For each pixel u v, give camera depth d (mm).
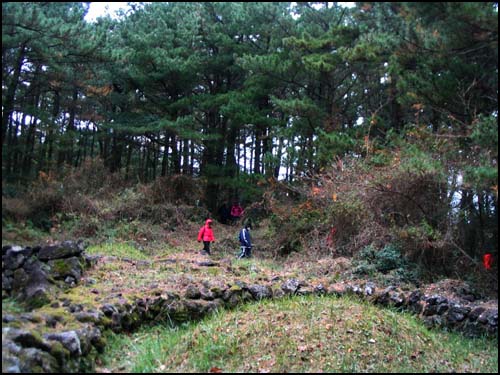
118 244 13898
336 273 11117
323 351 6457
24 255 7426
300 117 18812
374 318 7781
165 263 11406
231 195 25484
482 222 11836
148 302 7641
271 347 6480
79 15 14664
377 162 12797
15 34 11539
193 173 27797
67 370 5082
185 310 7906
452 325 8555
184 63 20297
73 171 17875
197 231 17969
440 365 6547
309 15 20172
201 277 9836
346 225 13242
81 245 9500
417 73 10961
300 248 14773
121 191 18625
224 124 24312
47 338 5219
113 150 24328
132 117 21719
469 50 9258
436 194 11117
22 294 6727
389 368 6219
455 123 11203
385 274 11023
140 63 20938
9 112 13219
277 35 20438
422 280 10883
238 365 5988
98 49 14391
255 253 15961
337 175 14148
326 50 18109
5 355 4539
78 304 6598
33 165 17875
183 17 22547
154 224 17516
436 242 10586
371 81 19359
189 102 21469
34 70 15938
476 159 9992
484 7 8180
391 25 10914
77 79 17516
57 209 14477
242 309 8484
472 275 10781
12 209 11055
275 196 18594
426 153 10844
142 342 6723
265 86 21844
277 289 9336
